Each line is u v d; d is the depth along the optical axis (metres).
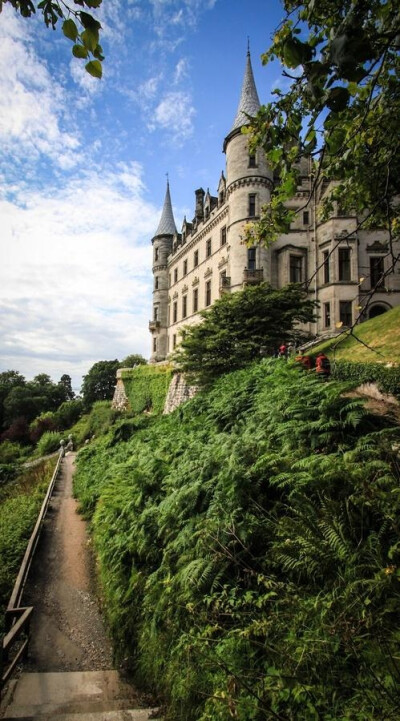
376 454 4.82
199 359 17.23
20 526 10.48
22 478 22.17
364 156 3.92
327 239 25.80
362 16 1.89
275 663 2.97
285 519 4.15
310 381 8.17
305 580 3.81
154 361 42.19
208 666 3.46
